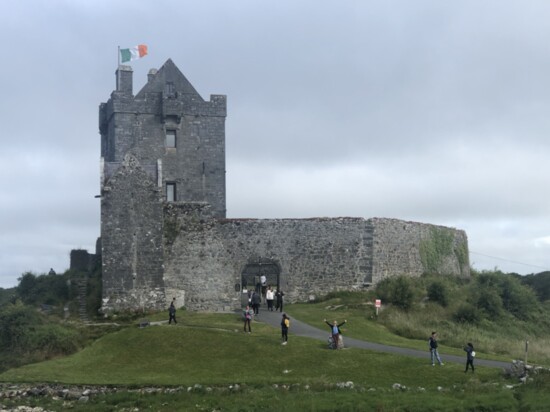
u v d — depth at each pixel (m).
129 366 38.22
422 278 63.59
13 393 34.19
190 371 36.88
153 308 50.53
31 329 44.59
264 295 57.75
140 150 63.00
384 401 30.44
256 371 36.62
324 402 30.61
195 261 53.56
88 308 51.66
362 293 58.28
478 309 58.84
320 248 58.84
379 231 60.16
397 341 44.91
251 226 57.97
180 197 63.91
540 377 33.75
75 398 33.69
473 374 35.28
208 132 64.94
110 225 50.41
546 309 68.50
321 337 43.69
